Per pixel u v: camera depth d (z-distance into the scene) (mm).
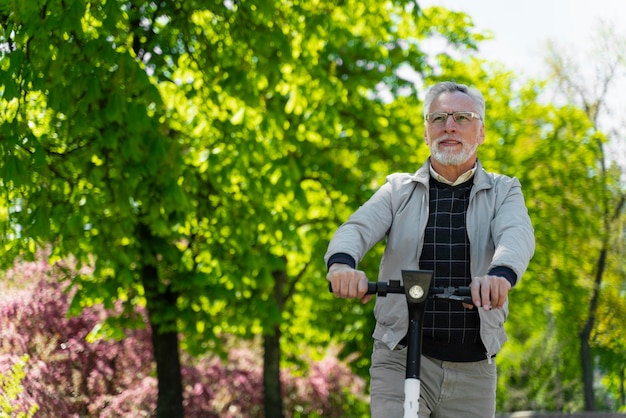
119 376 14977
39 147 8336
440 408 3598
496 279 2984
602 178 19281
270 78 9328
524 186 18406
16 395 8938
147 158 9008
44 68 8180
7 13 8445
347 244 3314
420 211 3549
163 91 10336
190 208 9453
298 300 17312
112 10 8273
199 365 17438
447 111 3500
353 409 20344
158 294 12227
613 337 21641
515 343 20109
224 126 10273
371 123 14125
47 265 12672
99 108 8477
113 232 10031
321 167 13898
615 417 16109
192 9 9406
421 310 3012
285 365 18328
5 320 10812
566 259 19062
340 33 10477
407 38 15477
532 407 20094
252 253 11484
